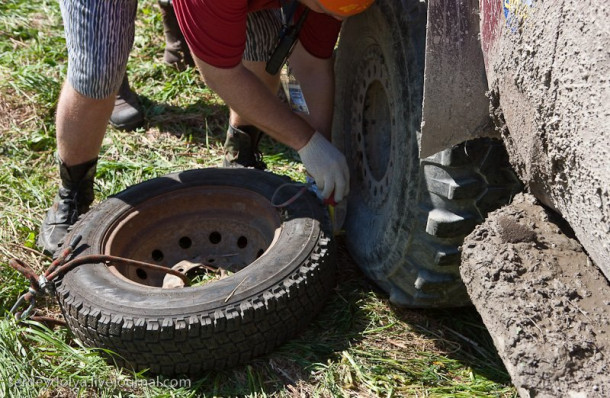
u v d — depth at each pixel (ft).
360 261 10.14
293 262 9.00
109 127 14.12
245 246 10.64
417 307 9.34
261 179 10.49
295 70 10.34
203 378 8.70
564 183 6.47
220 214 10.56
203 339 8.41
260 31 10.64
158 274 10.46
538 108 6.47
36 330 9.28
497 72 7.02
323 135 10.57
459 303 9.04
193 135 14.02
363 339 9.25
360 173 10.71
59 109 10.26
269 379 8.70
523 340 6.31
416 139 8.33
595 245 6.27
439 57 7.18
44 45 16.71
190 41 8.59
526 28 6.48
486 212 8.09
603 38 5.66
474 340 9.28
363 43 9.90
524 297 6.61
